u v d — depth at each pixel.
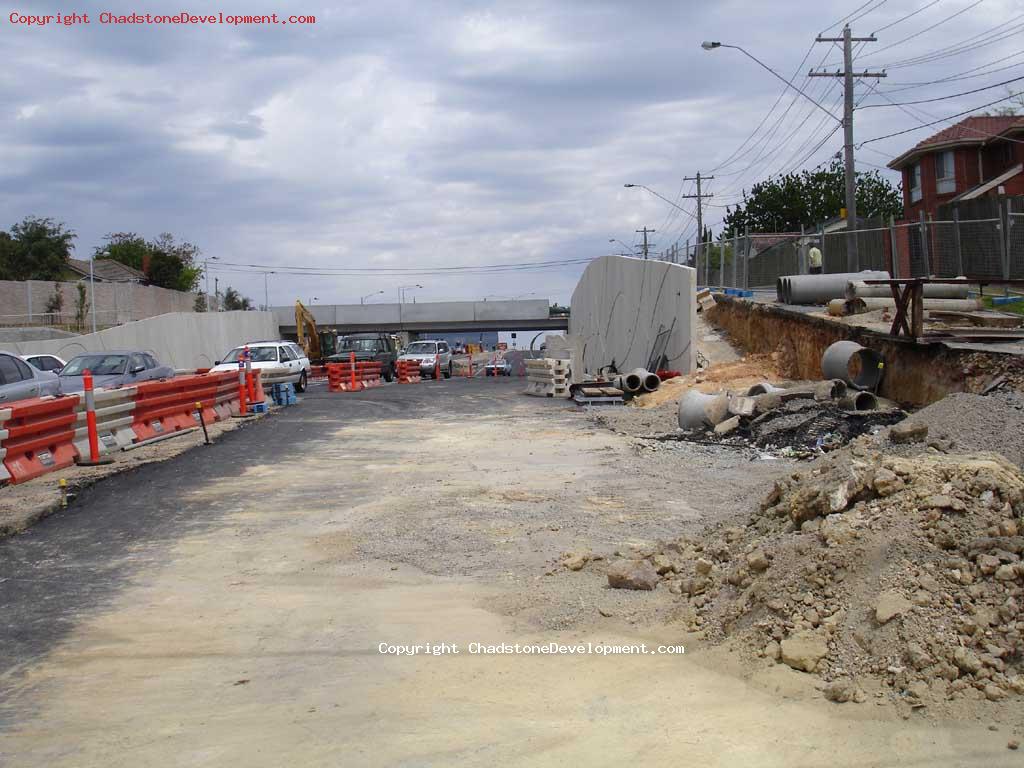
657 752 4.35
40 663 5.66
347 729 4.68
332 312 86.19
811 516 6.25
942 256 27.69
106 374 19.41
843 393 16.05
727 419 16.03
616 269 36.38
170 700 5.08
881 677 4.81
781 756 4.27
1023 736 4.28
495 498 10.59
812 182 69.06
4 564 8.00
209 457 14.13
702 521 9.17
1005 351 15.16
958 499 5.63
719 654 5.46
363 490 11.30
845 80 28.91
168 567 7.86
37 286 45.84
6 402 13.91
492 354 73.50
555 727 4.66
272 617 6.52
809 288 25.09
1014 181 36.34
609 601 6.57
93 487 11.50
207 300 67.88
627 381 24.30
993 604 4.98
